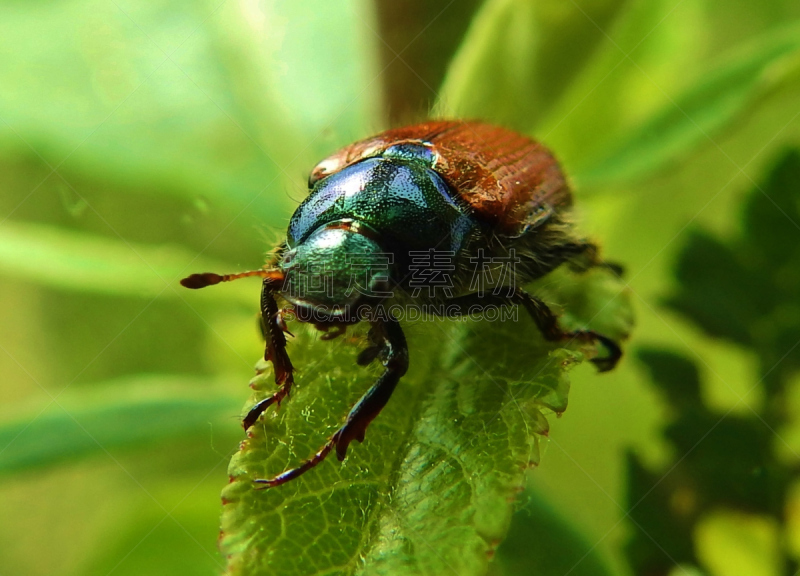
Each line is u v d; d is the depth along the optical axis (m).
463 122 0.05
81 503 0.07
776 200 0.05
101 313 0.07
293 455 0.05
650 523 0.05
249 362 0.06
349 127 0.06
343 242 0.05
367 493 0.05
